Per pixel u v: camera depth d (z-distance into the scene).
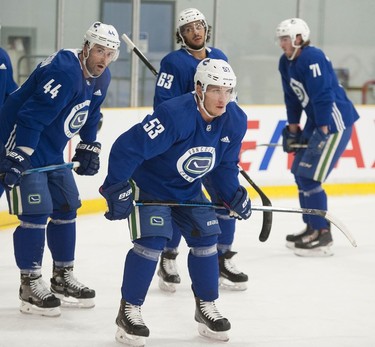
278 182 20.31
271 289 12.18
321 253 14.43
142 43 21.16
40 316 10.42
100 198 17.88
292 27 14.06
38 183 10.15
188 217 9.54
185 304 11.23
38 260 10.38
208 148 9.22
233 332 10.10
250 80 22.61
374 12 23.28
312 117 14.51
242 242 15.34
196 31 11.48
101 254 14.12
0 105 12.13
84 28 20.38
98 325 10.17
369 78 23.59
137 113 18.33
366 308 11.33
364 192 21.03
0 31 19.55
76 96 10.02
